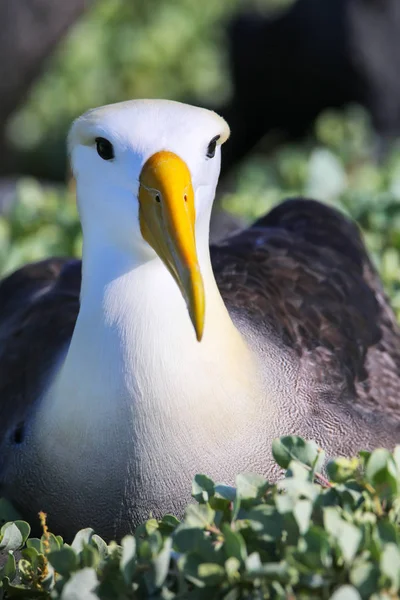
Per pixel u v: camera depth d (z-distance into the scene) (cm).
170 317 708
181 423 713
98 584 577
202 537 572
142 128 679
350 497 591
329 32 2459
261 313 826
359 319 882
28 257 1168
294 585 550
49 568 633
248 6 2889
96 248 715
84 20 2661
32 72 2033
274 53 2531
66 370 735
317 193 1330
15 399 823
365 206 1207
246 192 1412
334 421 793
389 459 586
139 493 726
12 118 2389
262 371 766
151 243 675
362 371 857
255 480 609
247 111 2647
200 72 2727
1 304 962
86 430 723
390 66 2453
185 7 2811
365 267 963
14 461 786
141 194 675
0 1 1928
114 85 2692
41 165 2611
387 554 531
